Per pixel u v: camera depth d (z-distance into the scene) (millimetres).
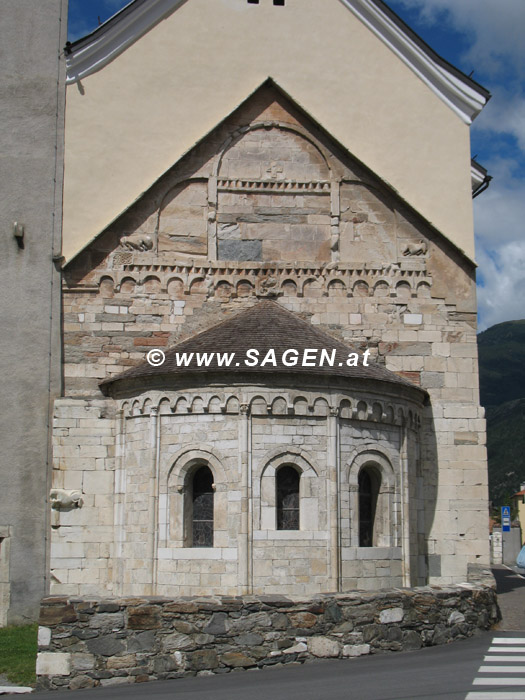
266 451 22906
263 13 29484
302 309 27391
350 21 29812
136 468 24281
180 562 22828
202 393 23312
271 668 16516
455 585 20547
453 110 29719
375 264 27875
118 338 26672
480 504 26969
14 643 21781
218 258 27500
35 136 27641
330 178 28234
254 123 28344
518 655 17125
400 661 16625
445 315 27891
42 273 26781
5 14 28312
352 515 23438
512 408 123625
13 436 25797
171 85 28625
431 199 29031
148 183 27953
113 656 16234
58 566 25000
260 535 22469
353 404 23859
